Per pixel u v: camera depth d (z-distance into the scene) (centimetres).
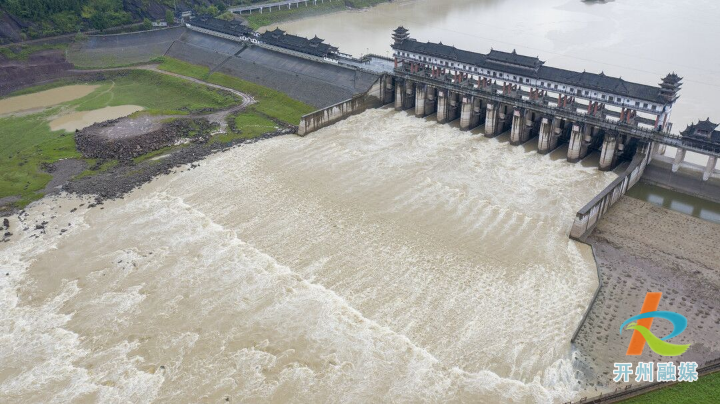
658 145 10362
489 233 8500
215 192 9956
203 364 6278
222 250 8262
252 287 7438
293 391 5903
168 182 10356
